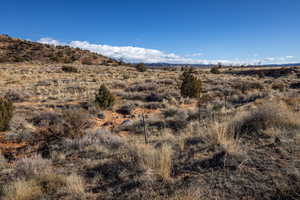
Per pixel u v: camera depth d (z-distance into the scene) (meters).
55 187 3.73
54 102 15.10
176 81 28.56
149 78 35.09
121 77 36.66
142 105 14.40
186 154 4.43
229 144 4.25
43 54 74.38
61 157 5.49
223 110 10.06
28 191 3.51
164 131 7.37
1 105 8.61
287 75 46.56
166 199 2.84
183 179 3.33
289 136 4.48
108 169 4.35
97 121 10.52
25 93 17.69
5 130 8.66
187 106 14.00
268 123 5.42
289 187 2.69
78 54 85.25
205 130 5.91
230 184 2.97
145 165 4.03
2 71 34.03
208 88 22.36
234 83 25.86
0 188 3.90
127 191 3.28
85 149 6.08
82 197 3.27
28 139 7.68
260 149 4.02
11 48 74.81
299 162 3.27
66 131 7.41
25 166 4.65
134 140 6.37
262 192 2.69
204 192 2.87
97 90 20.95
